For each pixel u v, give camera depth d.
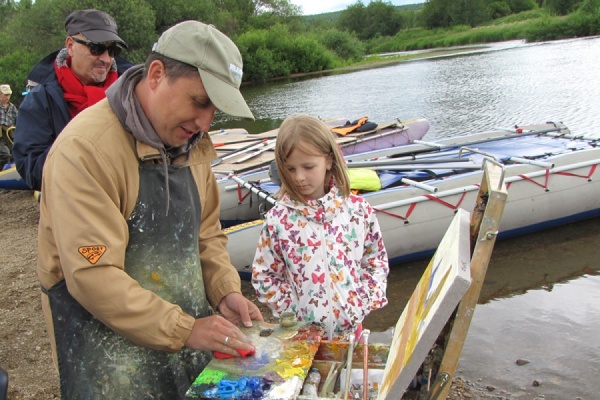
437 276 1.63
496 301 4.61
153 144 1.82
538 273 5.08
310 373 1.92
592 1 39.56
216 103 1.70
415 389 1.79
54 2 28.02
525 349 3.90
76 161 1.71
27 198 8.30
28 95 3.52
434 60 33.03
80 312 1.89
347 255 2.49
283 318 2.07
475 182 5.62
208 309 2.17
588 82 15.65
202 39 1.69
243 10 45.94
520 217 5.77
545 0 57.88
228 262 2.31
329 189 2.56
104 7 28.00
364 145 8.15
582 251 5.49
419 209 5.41
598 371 3.61
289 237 2.49
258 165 6.82
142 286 1.93
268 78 35.59
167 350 1.81
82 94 3.56
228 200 6.16
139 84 1.83
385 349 2.03
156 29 34.47
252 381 1.71
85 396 1.94
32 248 5.95
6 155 9.18
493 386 3.51
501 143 7.19
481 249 1.44
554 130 7.82
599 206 6.07
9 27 30.05
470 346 3.96
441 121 12.50
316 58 37.38
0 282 5.07
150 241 1.92
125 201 1.84
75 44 3.53
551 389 3.46
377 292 2.50
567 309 4.41
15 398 3.34
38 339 4.02
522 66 22.20
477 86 17.53
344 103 17.23
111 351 1.93
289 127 2.41
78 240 1.69
